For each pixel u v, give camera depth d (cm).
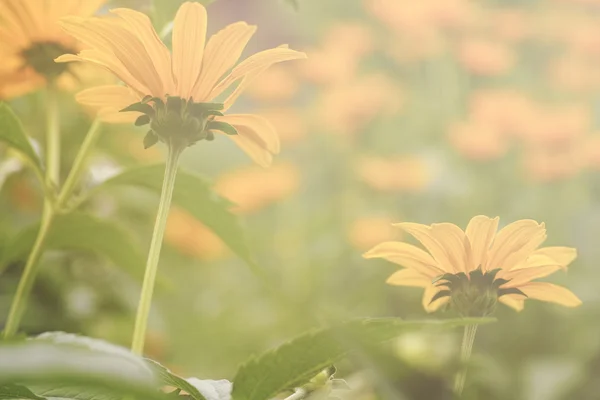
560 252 73
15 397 67
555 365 105
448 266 73
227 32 71
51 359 55
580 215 147
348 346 66
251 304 150
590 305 117
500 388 97
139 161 125
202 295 156
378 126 182
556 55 179
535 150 151
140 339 71
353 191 173
